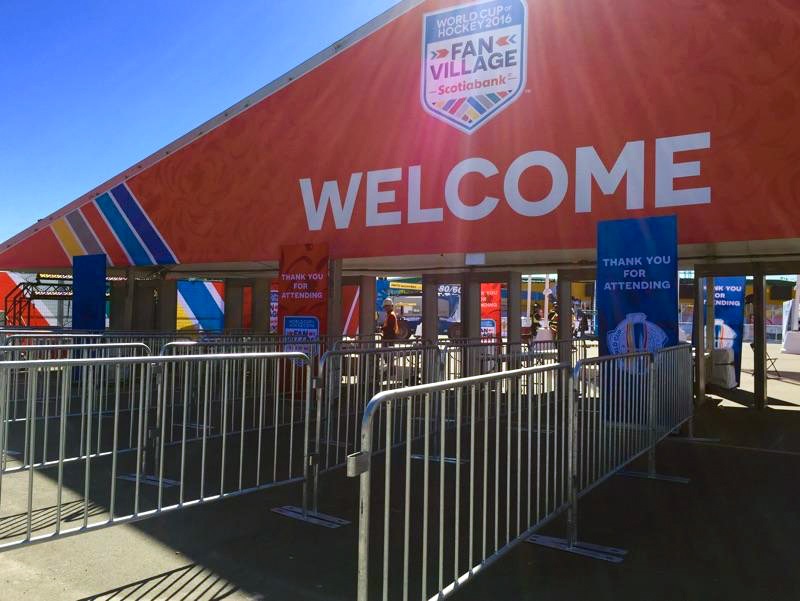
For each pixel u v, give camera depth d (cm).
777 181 800
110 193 1405
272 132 1203
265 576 398
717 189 833
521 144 966
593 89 918
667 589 382
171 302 1590
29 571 401
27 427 572
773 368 1819
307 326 1131
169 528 481
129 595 369
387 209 1080
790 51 798
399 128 1073
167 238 1320
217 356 494
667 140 866
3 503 536
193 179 1292
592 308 3206
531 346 1110
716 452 754
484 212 994
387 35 1089
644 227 816
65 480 606
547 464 452
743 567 416
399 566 416
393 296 3566
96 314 1343
